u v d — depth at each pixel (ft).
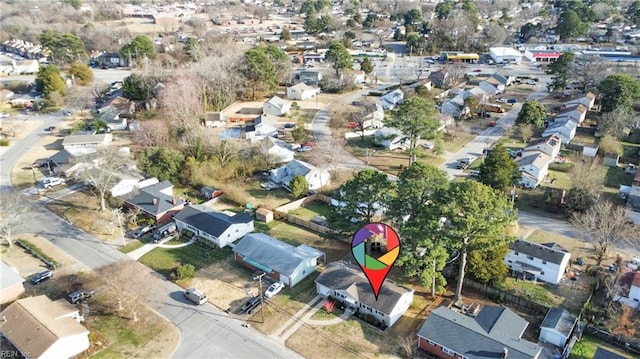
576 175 240.32
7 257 198.80
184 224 217.36
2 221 206.69
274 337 155.12
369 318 161.58
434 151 287.07
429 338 145.18
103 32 640.58
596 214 202.39
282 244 195.83
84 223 225.76
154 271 189.47
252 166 278.46
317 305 169.89
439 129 281.54
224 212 234.58
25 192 256.32
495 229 152.05
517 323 150.61
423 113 268.21
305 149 309.63
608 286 168.04
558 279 178.09
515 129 339.98
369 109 356.79
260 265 185.47
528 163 261.44
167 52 550.77
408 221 172.65
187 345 152.05
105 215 230.07
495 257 171.73
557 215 229.86
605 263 189.37
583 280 180.55
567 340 147.43
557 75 441.27
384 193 188.03
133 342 153.38
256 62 415.44
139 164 269.23
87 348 150.00
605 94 351.87
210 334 156.76
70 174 265.95
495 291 172.14
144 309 168.35
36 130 352.69
